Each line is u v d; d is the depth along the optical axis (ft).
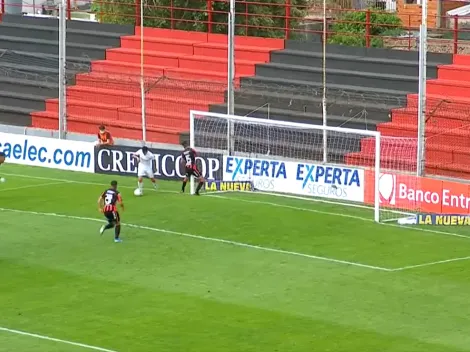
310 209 168.45
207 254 145.28
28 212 167.22
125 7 258.78
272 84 224.12
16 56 250.78
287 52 229.86
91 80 236.02
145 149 177.17
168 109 224.33
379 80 215.92
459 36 255.50
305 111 213.46
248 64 230.07
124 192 179.32
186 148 177.68
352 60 222.48
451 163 190.39
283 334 115.03
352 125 206.59
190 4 254.47
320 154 195.21
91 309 123.13
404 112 204.44
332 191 175.11
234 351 110.01
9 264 140.36
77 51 248.52
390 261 142.00
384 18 242.58
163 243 150.30
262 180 180.75
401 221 160.76
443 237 154.20
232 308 123.34
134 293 128.88
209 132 205.16
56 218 163.53
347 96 213.66
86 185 185.26
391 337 114.21
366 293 128.88
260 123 181.16
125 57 243.40
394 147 193.98
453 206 164.35
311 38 257.34
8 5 268.41
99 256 144.25
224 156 182.80
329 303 125.18
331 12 256.73
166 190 180.96
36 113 233.55
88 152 195.83
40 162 201.46
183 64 237.04
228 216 163.94
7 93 240.12
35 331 116.06
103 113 228.43
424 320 119.65
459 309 123.44
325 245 149.59
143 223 160.25
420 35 172.45
